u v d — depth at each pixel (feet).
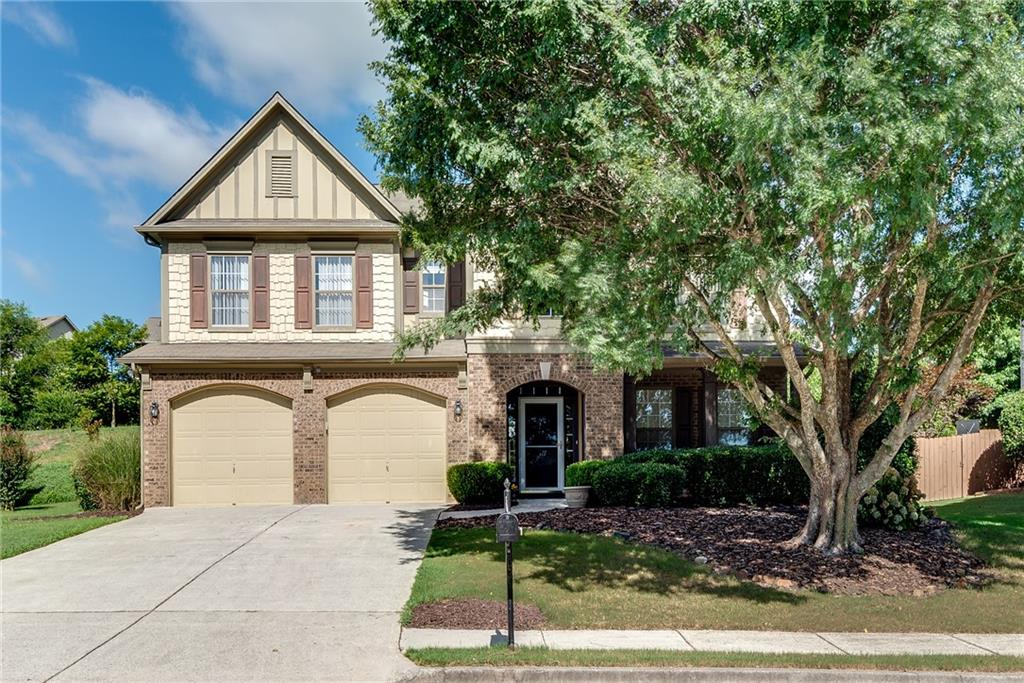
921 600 29.12
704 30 28.07
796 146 24.00
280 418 58.13
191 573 34.14
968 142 24.47
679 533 39.68
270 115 59.41
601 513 46.96
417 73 30.73
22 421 113.09
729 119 23.76
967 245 29.22
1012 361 82.99
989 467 62.08
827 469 35.45
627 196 26.08
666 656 22.35
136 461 58.13
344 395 58.54
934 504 54.65
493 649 23.03
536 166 27.96
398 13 28.07
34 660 22.93
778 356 57.62
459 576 32.32
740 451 51.98
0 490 60.44
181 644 24.35
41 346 127.03
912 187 24.23
